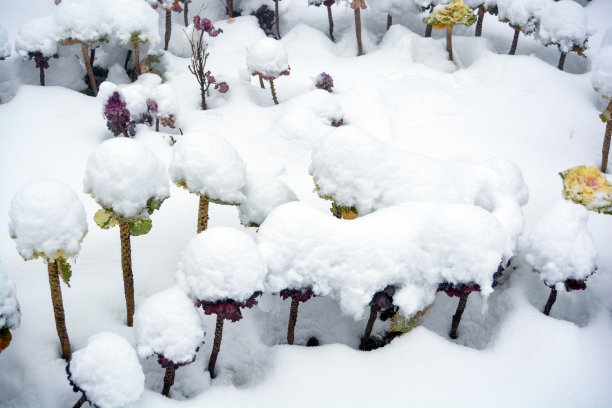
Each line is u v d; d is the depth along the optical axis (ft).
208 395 7.09
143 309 6.54
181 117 13.26
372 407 7.08
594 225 10.11
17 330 7.70
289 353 7.73
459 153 12.25
